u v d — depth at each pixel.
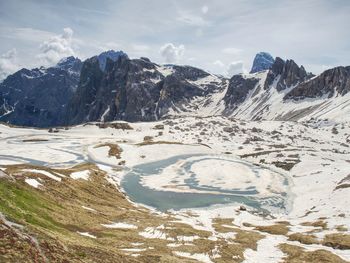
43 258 27.53
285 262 59.47
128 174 164.00
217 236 74.44
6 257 24.78
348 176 130.00
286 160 189.38
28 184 70.25
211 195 132.62
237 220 100.25
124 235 63.31
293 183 151.50
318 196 122.31
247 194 135.62
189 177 160.50
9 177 61.34
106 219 75.50
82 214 70.25
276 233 84.12
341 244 69.81
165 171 172.62
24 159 186.00
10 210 41.44
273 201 126.94
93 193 103.06
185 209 113.62
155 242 62.34
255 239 75.31
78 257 31.89
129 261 39.25
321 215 99.94
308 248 69.12
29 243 28.47
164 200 124.06
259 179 158.25
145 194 130.62
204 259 56.09
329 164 168.00
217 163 189.75
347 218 90.81
